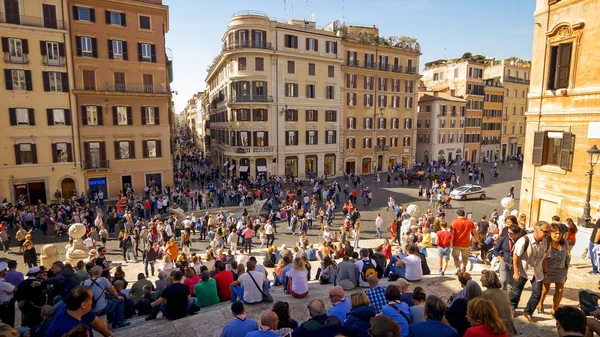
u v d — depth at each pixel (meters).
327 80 50.50
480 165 67.50
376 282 7.85
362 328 5.51
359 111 54.84
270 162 47.34
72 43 33.56
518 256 7.46
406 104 60.16
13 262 9.89
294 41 46.94
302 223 24.64
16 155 32.28
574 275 10.63
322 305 5.72
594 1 14.11
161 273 11.37
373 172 57.81
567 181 15.57
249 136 46.19
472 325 4.66
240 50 43.91
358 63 53.50
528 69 77.38
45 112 33.09
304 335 5.42
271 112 46.50
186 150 92.31
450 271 12.07
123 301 8.82
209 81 70.75
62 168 34.28
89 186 35.88
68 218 27.58
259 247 22.69
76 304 5.07
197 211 31.06
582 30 14.66
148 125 38.06
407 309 6.09
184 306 8.73
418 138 67.62
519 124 78.06
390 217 30.41
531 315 7.45
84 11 33.88
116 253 21.73
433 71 75.06
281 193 36.25
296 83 47.78
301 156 49.75
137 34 36.44
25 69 31.94
